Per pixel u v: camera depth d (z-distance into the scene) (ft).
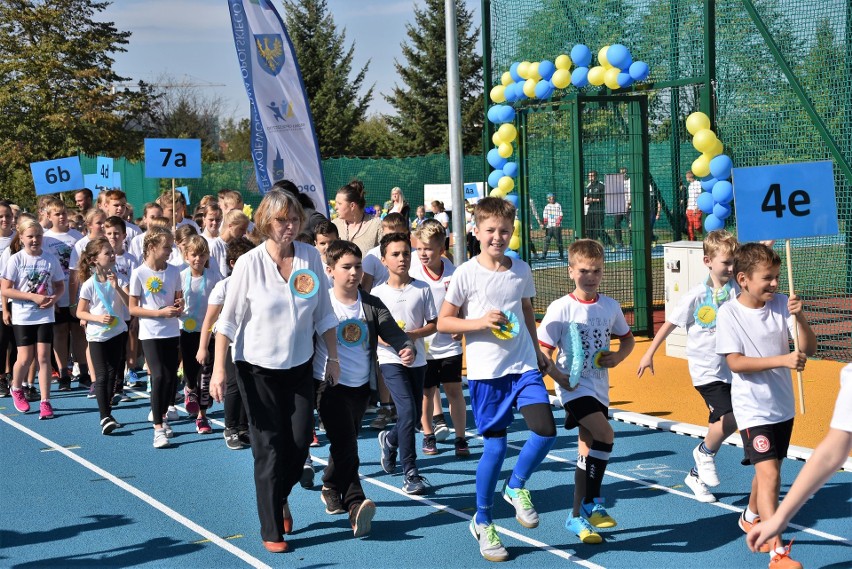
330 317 17.70
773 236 19.51
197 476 23.21
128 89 142.00
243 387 17.22
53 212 35.42
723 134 38.04
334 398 18.60
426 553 17.52
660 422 26.78
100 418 29.53
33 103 125.39
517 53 45.57
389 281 22.43
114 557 17.56
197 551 17.83
